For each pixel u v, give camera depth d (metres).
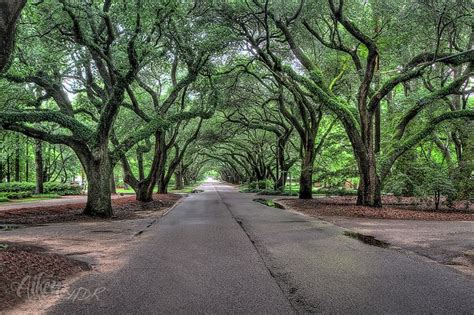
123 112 29.77
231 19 19.16
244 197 35.97
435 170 20.52
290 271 7.02
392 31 19.20
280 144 41.09
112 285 6.11
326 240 10.55
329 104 19.55
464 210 19.59
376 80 22.86
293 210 21.09
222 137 46.03
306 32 22.70
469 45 21.84
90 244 9.98
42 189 38.47
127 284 6.17
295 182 77.88
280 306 5.11
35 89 21.38
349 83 25.73
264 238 10.95
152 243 10.20
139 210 21.81
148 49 15.38
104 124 16.97
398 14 17.78
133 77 15.95
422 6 16.16
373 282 6.27
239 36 20.33
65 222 15.52
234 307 5.07
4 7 5.43
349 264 7.57
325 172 25.86
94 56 17.28
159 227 13.77
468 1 15.81
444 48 21.44
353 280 6.39
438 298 5.42
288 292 5.74
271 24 21.39
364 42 18.28
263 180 50.69
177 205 26.14
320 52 25.64
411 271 6.98
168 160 49.44
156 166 26.94
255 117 42.19
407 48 21.73
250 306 5.11
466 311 4.91
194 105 29.72
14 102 19.52
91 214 17.30
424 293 5.66
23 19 15.06
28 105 20.59
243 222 15.11
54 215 17.77
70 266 7.22
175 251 9.00
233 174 96.88
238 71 26.14
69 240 10.55
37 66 16.22
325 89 20.20
